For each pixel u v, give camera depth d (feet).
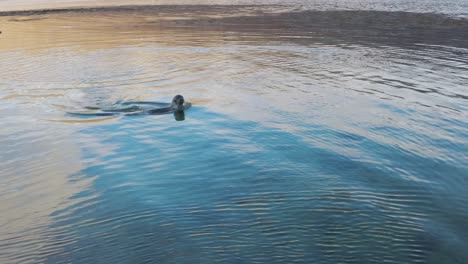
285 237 21.08
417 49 63.62
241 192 25.23
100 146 32.01
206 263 19.24
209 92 44.98
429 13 97.40
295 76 50.03
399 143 32.07
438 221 22.84
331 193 25.20
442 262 19.74
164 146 31.76
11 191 25.96
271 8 112.88
